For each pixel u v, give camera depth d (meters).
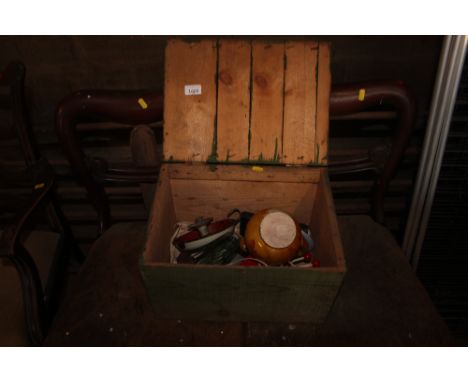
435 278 1.92
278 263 1.12
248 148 1.21
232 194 1.32
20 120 1.27
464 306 1.99
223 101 1.20
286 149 1.21
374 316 1.16
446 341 1.09
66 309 1.19
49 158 1.70
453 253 1.83
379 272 1.29
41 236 1.45
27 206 1.16
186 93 1.20
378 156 1.38
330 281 0.91
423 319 1.15
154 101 1.27
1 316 1.20
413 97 1.26
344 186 1.76
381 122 1.59
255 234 1.12
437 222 1.75
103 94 1.28
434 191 1.58
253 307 1.04
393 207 1.84
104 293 1.23
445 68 1.33
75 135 1.33
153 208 1.07
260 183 1.28
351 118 1.54
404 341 1.09
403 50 1.46
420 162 1.54
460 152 1.55
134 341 1.10
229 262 1.17
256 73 1.20
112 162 1.71
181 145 1.22
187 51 1.21
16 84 1.24
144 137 1.33
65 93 1.56
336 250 0.95
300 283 0.93
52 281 1.36
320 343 1.08
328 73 1.19
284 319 1.10
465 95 1.43
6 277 1.30
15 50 1.44
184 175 1.25
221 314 1.09
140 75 1.52
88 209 1.92
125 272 1.30
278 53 1.20
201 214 1.40
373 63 1.49
